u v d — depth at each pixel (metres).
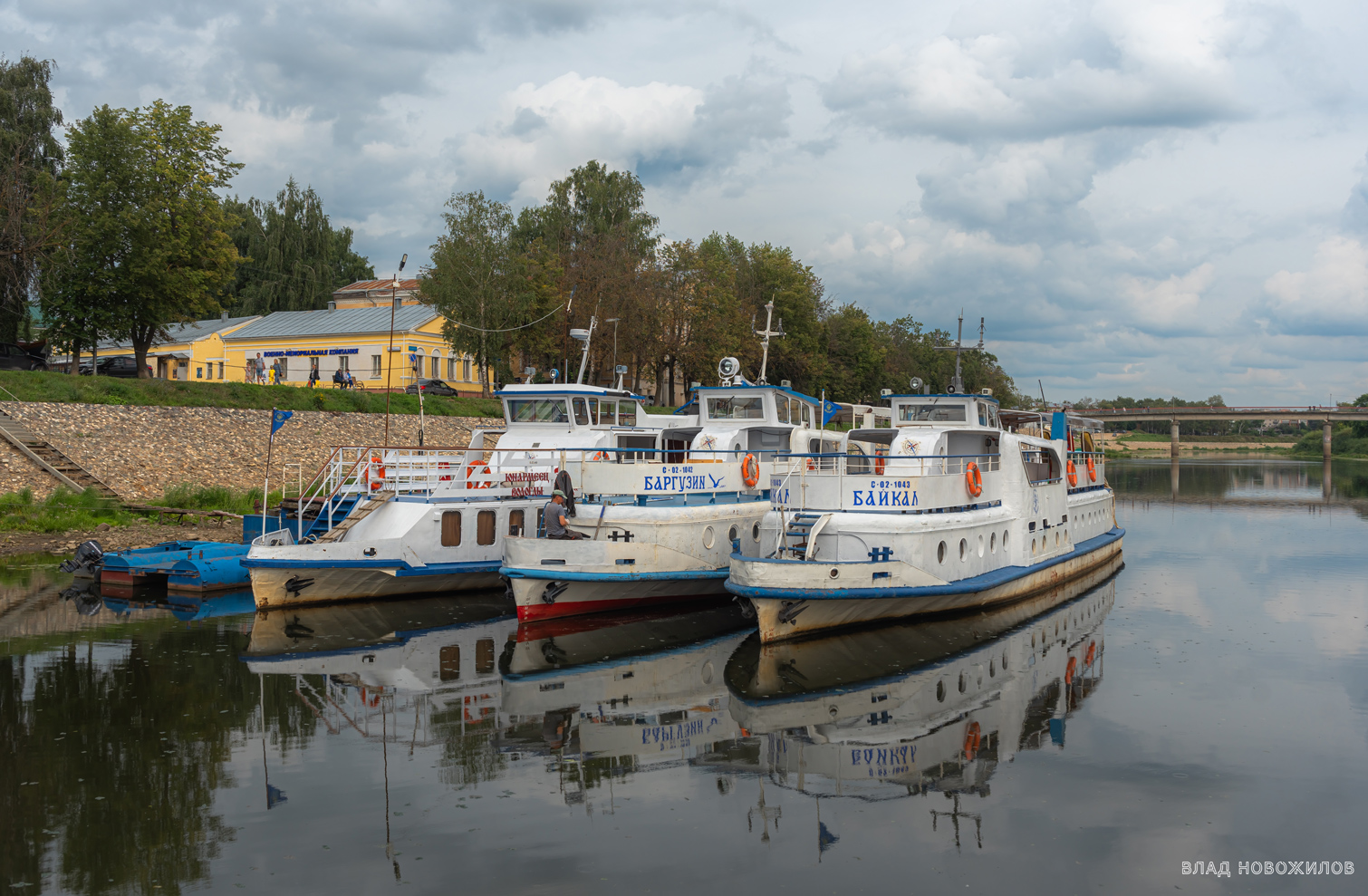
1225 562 28.64
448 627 19.03
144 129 44.53
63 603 21.14
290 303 84.19
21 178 44.81
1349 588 23.92
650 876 8.59
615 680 15.05
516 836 9.38
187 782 10.67
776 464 24.38
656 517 20.41
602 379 61.03
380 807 10.03
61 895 8.15
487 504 22.02
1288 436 184.50
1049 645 17.48
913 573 18.11
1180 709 13.55
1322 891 8.41
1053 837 9.43
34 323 58.72
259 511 33.72
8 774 10.84
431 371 64.06
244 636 17.92
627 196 77.38
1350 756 11.66
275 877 8.49
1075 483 27.81
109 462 34.94
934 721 13.03
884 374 94.81
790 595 16.78
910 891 8.38
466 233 54.06
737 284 76.38
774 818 9.85
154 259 43.09
